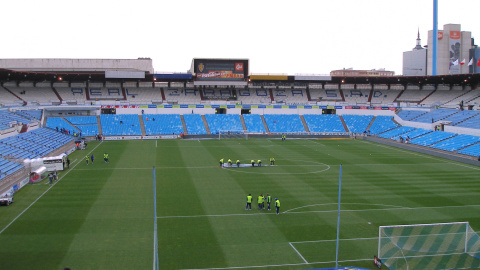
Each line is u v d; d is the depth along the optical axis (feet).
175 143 281.33
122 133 308.60
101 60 410.52
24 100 325.83
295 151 248.93
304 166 196.34
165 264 84.58
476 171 188.24
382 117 361.92
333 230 106.73
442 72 608.60
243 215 118.01
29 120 260.42
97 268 82.17
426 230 104.99
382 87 416.67
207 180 162.20
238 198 136.05
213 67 364.79
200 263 85.51
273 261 87.30
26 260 85.25
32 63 391.24
